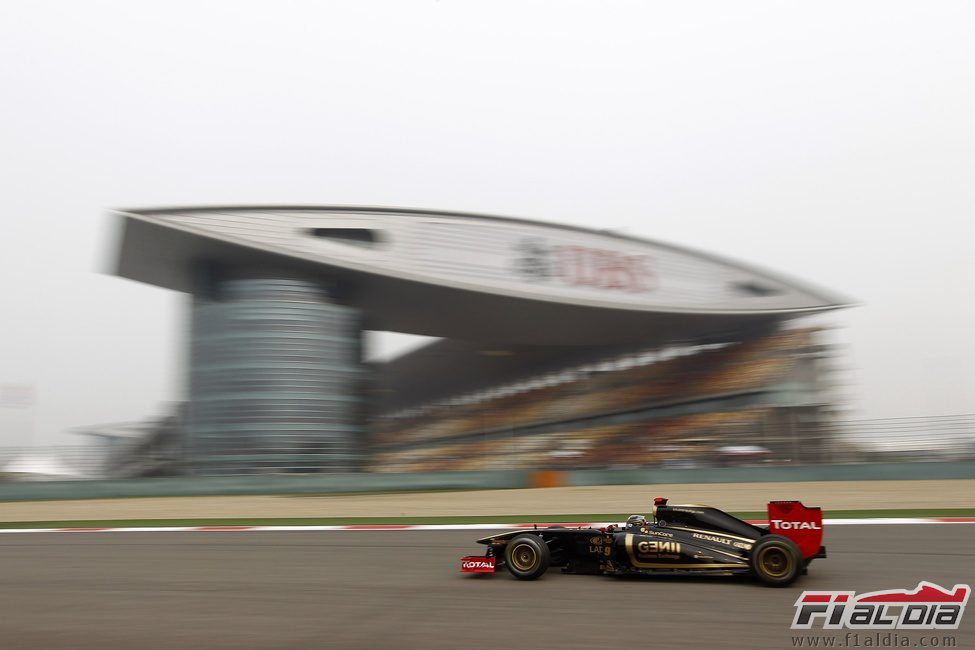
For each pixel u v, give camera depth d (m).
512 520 16.02
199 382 42.31
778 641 5.12
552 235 51.50
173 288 52.34
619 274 52.94
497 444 51.03
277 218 43.34
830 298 55.62
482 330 57.09
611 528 8.02
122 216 40.28
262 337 42.06
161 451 41.44
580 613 6.08
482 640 5.29
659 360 58.44
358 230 45.44
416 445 65.94
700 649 4.94
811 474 25.61
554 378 66.25
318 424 41.84
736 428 43.75
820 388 45.06
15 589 7.96
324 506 21.42
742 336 56.91
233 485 26.38
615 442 46.50
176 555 10.78
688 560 7.42
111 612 6.56
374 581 8.00
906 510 16.25
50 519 19.95
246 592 7.45
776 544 7.02
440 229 47.69
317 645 5.23
